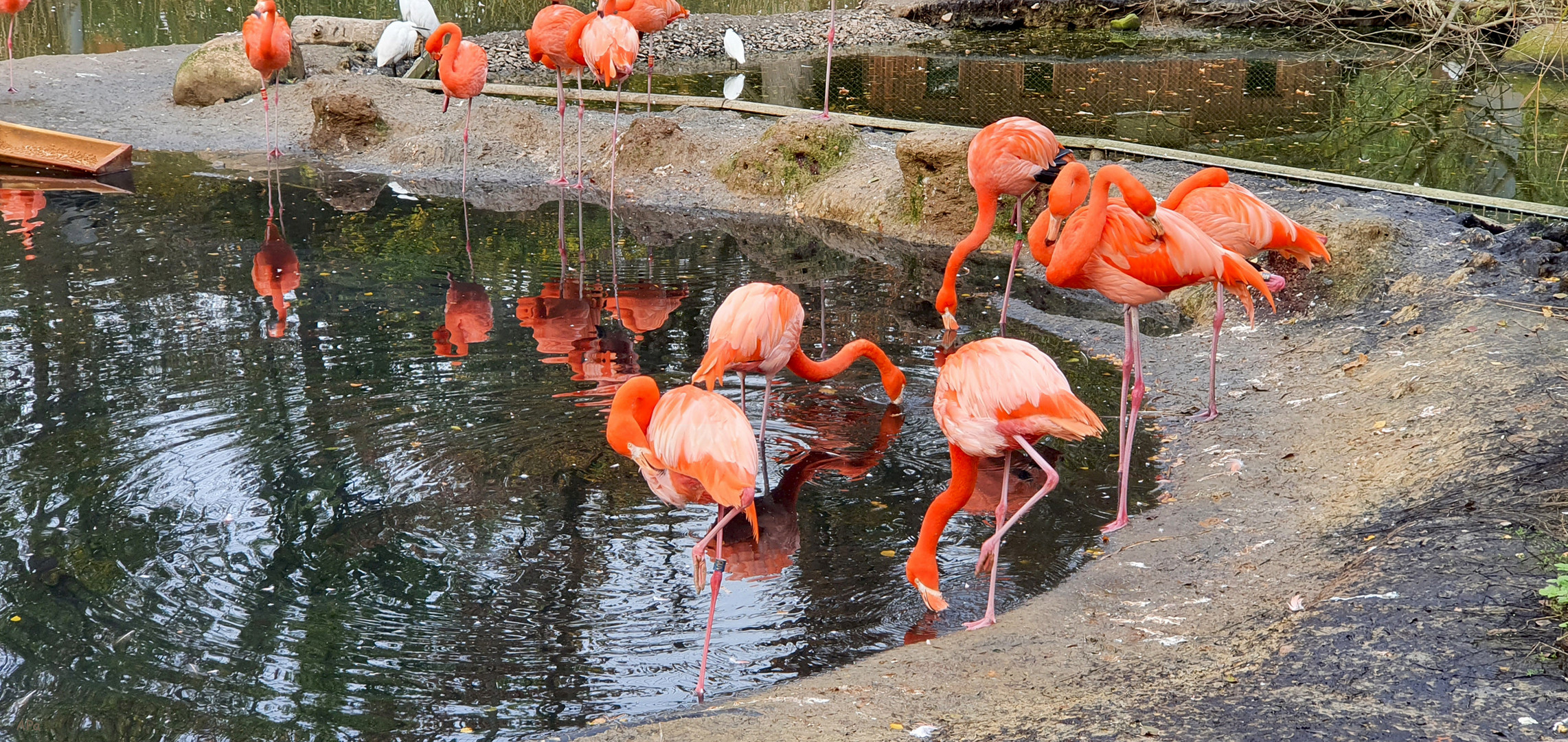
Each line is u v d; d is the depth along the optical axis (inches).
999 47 603.8
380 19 621.0
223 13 649.0
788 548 153.7
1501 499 137.6
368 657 128.0
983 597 141.5
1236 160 332.5
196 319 237.3
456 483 168.9
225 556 148.1
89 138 367.2
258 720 116.5
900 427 191.9
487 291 263.3
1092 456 182.1
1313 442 175.8
